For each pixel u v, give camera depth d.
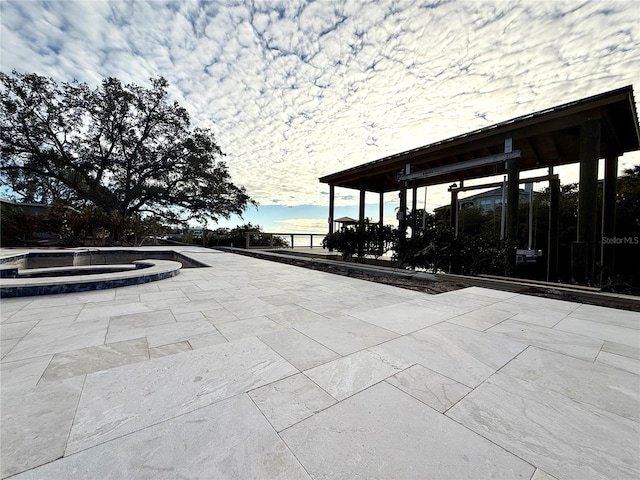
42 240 12.69
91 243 13.41
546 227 7.71
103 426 1.20
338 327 2.59
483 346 2.19
